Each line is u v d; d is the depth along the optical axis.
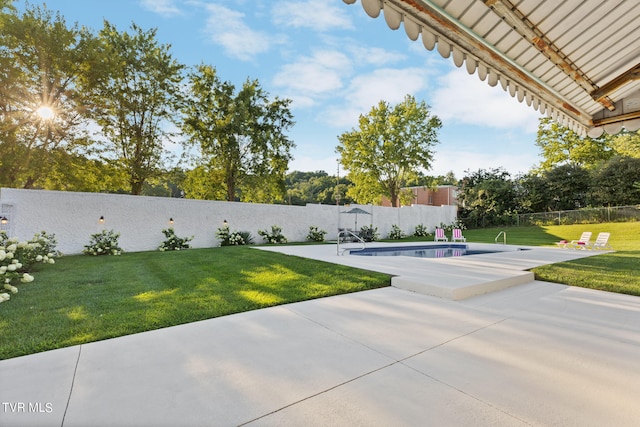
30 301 4.32
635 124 4.30
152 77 17.88
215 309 3.99
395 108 26.22
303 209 16.92
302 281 5.76
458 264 7.76
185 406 1.92
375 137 26.30
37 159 13.45
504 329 3.41
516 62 2.96
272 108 23.36
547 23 2.50
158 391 2.09
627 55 3.16
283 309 4.11
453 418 1.81
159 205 12.33
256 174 23.11
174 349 2.80
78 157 15.39
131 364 2.50
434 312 4.05
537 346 2.93
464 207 28.80
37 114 13.62
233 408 1.90
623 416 1.85
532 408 1.92
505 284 5.65
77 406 1.91
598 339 3.13
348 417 1.82
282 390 2.12
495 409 1.91
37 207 9.75
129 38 17.48
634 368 2.49
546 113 4.27
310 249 11.73
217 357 2.64
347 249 12.14
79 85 14.58
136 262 8.13
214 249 11.52
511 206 25.95
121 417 1.80
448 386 2.18
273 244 14.57
